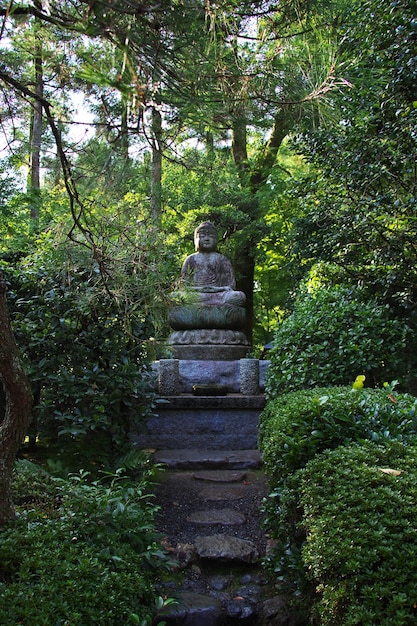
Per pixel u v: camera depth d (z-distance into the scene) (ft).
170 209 33.50
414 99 15.47
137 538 9.30
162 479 15.51
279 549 9.59
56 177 9.17
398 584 5.94
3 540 7.51
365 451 7.94
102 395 13.56
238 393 20.72
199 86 7.41
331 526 6.73
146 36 6.62
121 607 7.07
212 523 12.54
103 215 9.91
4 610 6.18
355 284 19.06
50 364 13.66
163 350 14.46
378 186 16.69
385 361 16.70
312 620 8.14
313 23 8.27
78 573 7.10
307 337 16.49
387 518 6.48
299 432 9.20
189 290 11.93
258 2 7.73
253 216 38.78
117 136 7.69
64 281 13.79
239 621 9.38
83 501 9.00
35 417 15.49
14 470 10.75
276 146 39.73
